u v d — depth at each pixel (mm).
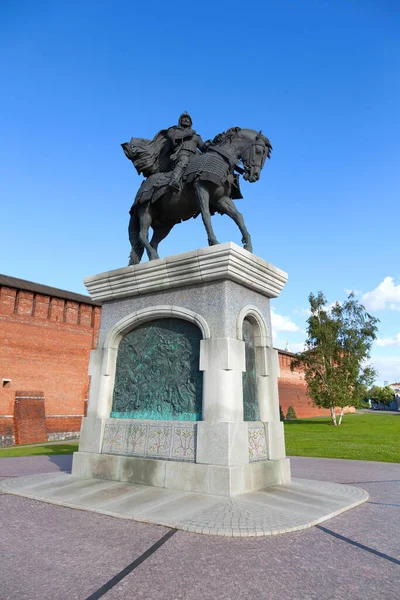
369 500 5957
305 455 13305
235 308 6277
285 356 49750
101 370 7223
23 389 26891
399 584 3102
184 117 7938
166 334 6797
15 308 27562
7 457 13375
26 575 3230
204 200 7066
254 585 3041
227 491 5199
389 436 19969
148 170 8117
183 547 3754
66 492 5734
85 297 32594
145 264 6895
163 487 5723
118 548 3752
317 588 3010
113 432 6719
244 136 7469
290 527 4230
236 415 5699
